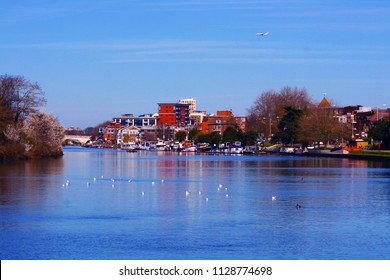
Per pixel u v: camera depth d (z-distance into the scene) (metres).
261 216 80.12
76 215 80.44
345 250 60.88
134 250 60.69
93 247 61.84
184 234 68.00
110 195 103.12
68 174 151.50
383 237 66.62
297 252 60.09
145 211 84.19
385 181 132.50
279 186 120.69
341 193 107.44
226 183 127.62
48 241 64.38
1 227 71.69
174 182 130.12
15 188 113.31
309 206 89.69
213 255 58.91
